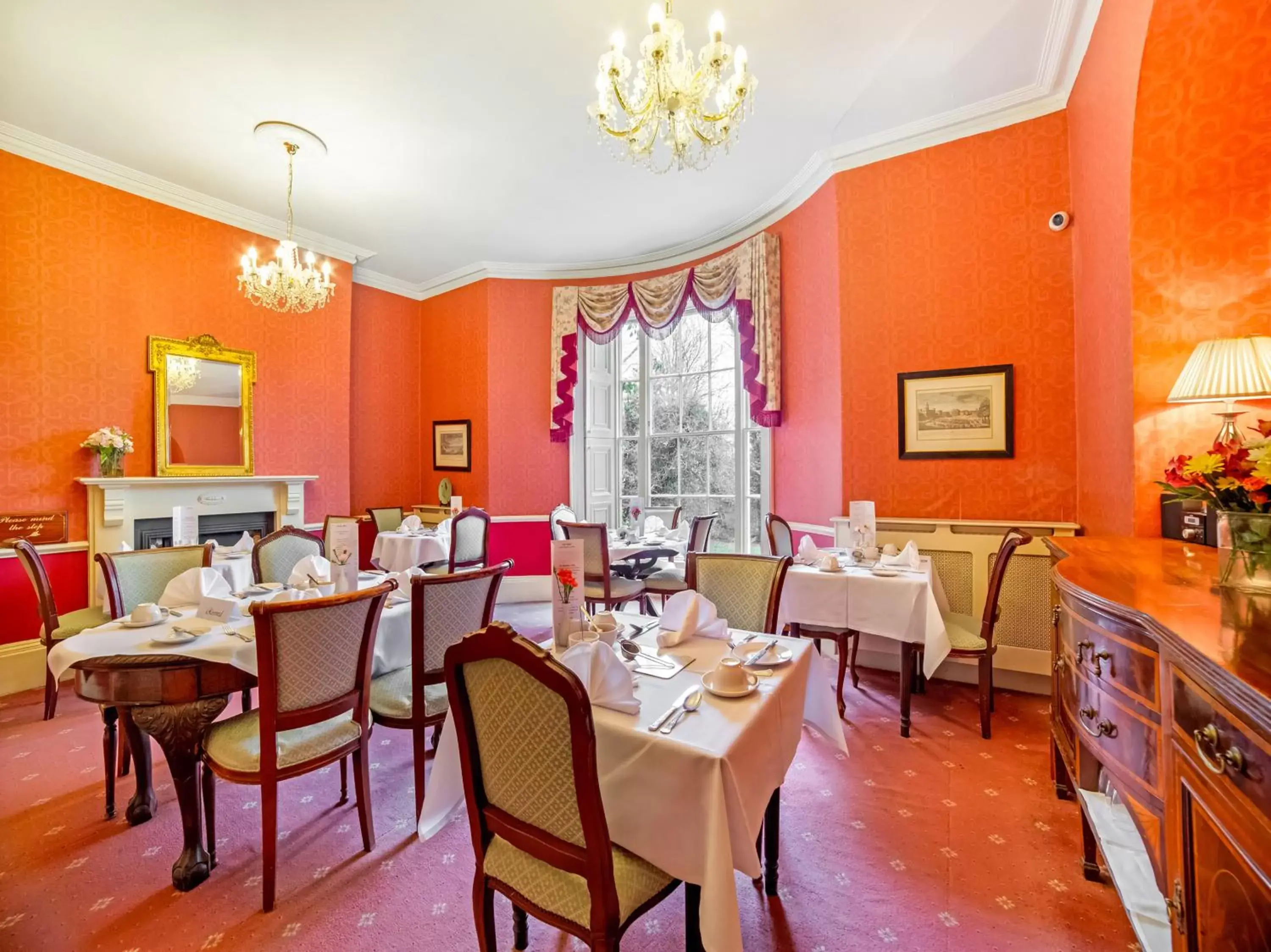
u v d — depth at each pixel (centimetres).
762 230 465
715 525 525
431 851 194
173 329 420
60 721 294
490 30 267
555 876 118
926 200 351
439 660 211
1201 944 95
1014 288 329
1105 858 148
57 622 297
